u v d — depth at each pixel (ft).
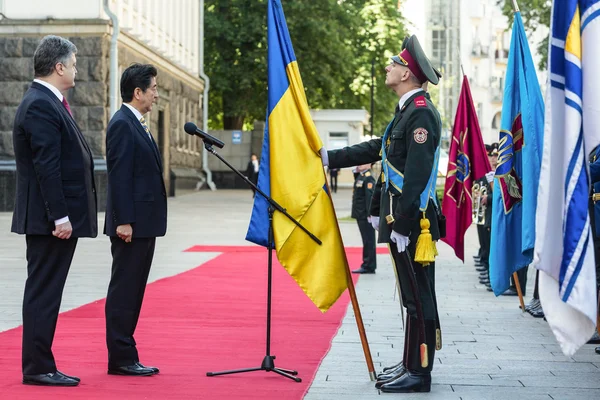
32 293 22.00
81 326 30.04
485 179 43.88
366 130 172.45
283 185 22.99
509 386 22.47
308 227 22.97
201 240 66.44
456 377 23.49
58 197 21.84
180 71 129.39
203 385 21.98
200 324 31.19
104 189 89.97
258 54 151.84
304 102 23.24
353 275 48.14
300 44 150.51
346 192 153.58
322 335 29.35
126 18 101.96
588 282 17.54
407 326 22.03
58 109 22.27
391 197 21.66
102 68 90.84
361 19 160.86
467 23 296.10
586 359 26.00
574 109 17.74
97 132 90.99
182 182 132.36
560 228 18.11
